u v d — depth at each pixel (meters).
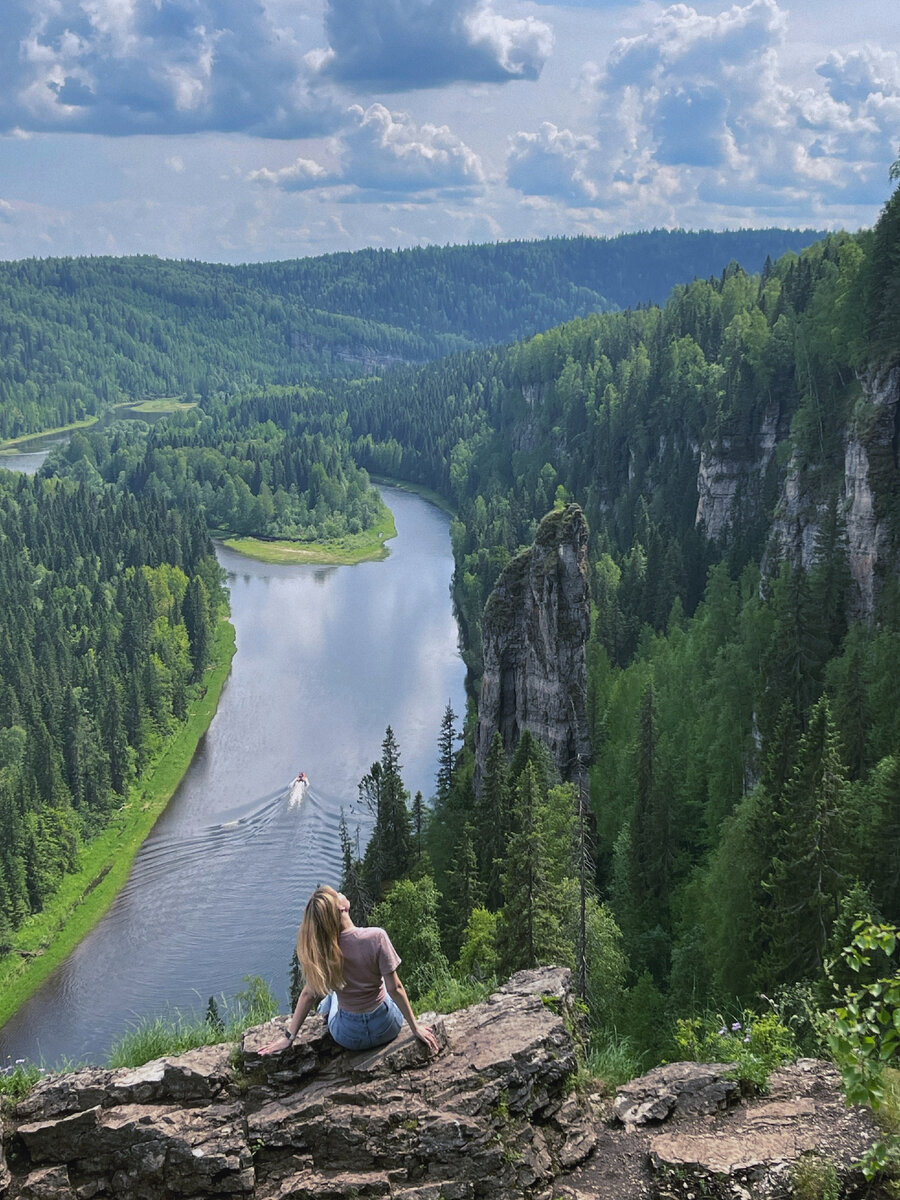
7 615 183.38
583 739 98.25
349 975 13.03
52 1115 12.63
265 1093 12.90
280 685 163.00
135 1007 85.81
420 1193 11.81
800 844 49.03
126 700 140.88
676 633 117.44
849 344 115.88
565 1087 13.48
